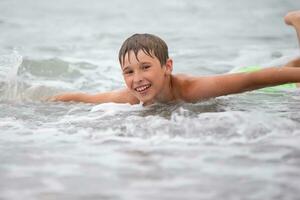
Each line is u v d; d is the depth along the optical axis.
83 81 15.27
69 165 7.86
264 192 6.63
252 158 7.93
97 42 22.80
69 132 9.84
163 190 6.79
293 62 13.58
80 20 30.80
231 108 11.12
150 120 10.25
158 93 11.50
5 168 7.77
